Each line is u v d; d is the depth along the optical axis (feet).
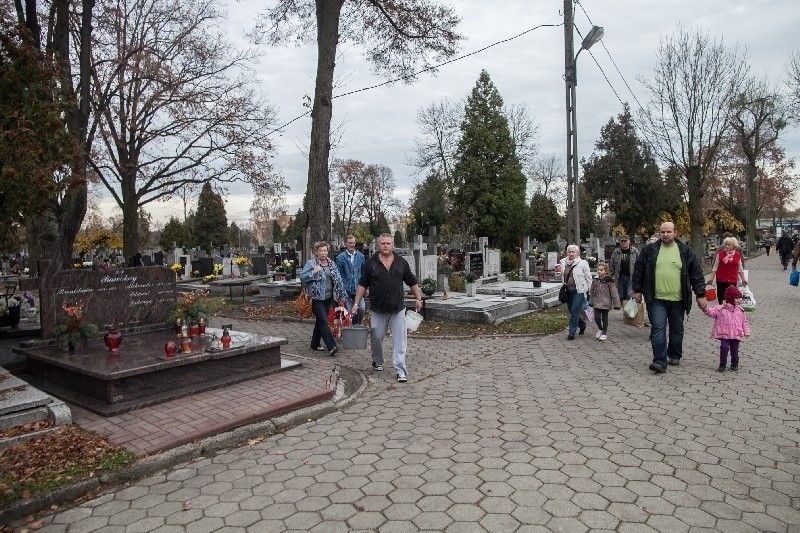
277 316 43.50
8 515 11.87
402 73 55.26
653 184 119.75
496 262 72.74
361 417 18.65
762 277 76.64
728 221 146.41
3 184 18.76
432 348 31.01
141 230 164.35
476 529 10.96
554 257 86.02
